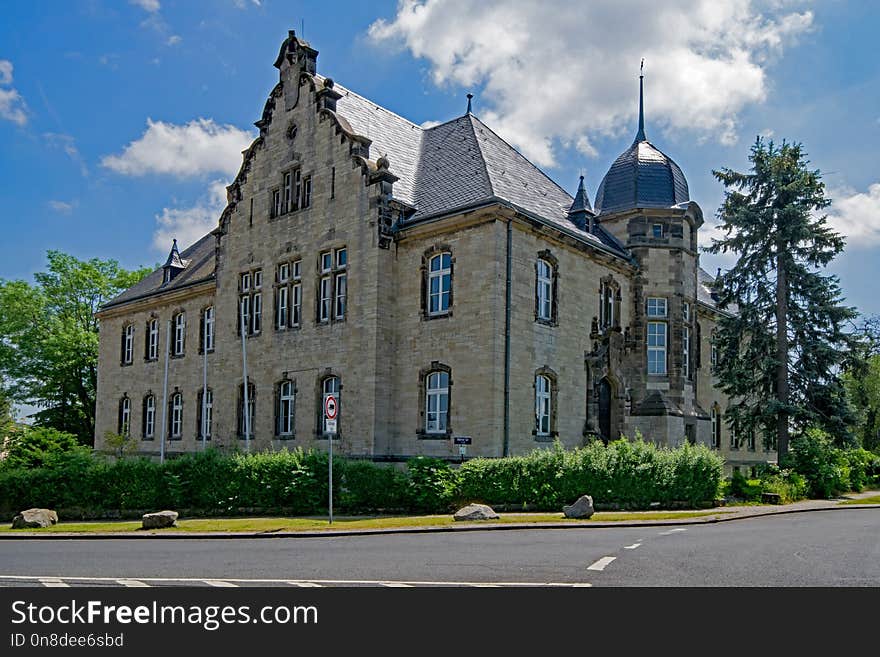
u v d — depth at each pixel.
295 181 32.59
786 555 12.89
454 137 32.62
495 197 25.73
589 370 29.78
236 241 35.19
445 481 21.48
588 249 29.98
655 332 33.00
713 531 17.34
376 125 32.94
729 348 35.28
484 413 25.23
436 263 27.75
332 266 30.06
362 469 21.66
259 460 22.03
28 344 52.88
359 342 28.44
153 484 22.16
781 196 34.31
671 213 33.25
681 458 23.70
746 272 34.75
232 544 15.52
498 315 25.56
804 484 30.20
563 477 21.98
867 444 51.16
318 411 29.98
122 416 44.19
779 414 33.12
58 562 12.70
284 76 33.53
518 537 15.96
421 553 13.18
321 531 17.12
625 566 11.47
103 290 55.97
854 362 34.00
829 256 33.97
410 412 27.55
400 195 29.81
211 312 38.59
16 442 28.12
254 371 33.22
